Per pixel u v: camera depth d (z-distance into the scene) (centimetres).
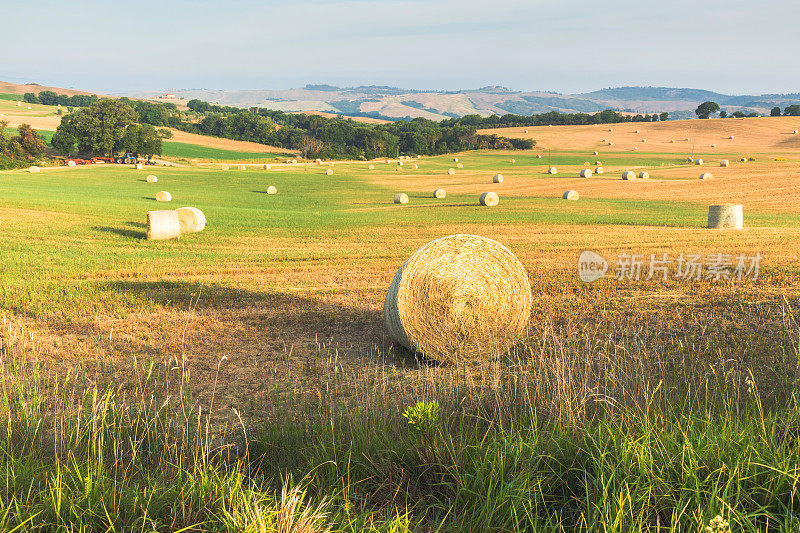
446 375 782
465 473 404
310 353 889
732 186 4062
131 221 2494
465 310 861
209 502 377
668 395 591
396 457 459
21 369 762
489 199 3403
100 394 680
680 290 1252
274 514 352
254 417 625
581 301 1173
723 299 1148
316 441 511
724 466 371
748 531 335
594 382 635
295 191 4788
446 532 368
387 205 3625
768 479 370
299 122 16388
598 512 357
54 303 1180
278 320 1077
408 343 852
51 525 346
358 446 477
